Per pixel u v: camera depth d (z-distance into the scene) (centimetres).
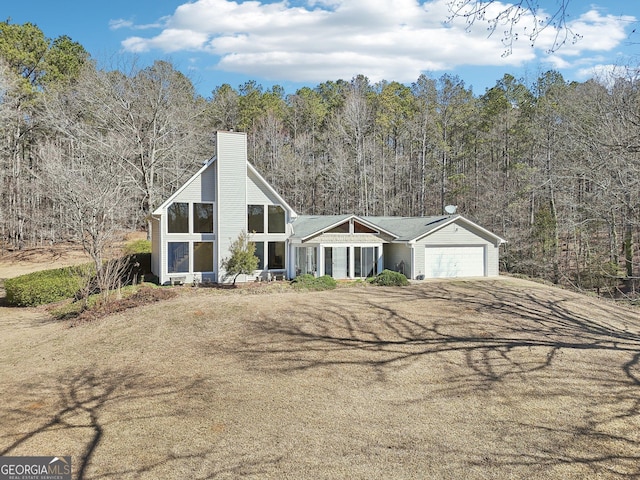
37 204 3688
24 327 1611
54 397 899
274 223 2512
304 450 658
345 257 2459
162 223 2292
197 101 4356
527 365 1004
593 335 1276
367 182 4756
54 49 3922
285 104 6394
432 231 2403
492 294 1830
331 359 1062
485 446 662
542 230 2948
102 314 1598
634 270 2011
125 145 2950
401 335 1234
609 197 1379
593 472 589
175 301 1670
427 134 4697
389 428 725
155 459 641
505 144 4169
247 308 1502
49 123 3272
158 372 1016
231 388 905
